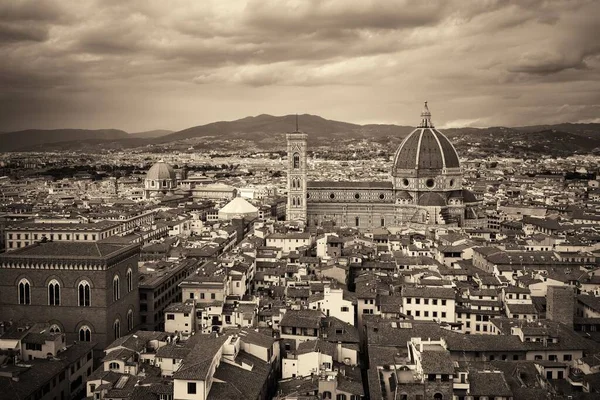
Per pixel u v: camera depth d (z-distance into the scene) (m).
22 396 162.38
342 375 168.75
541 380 162.75
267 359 180.25
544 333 187.50
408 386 141.50
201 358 160.25
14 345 189.75
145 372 174.62
